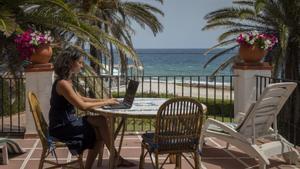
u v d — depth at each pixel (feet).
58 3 28.12
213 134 17.26
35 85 21.77
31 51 21.59
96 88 31.32
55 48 29.81
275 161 17.74
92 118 14.51
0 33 29.25
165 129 13.14
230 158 18.29
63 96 14.11
